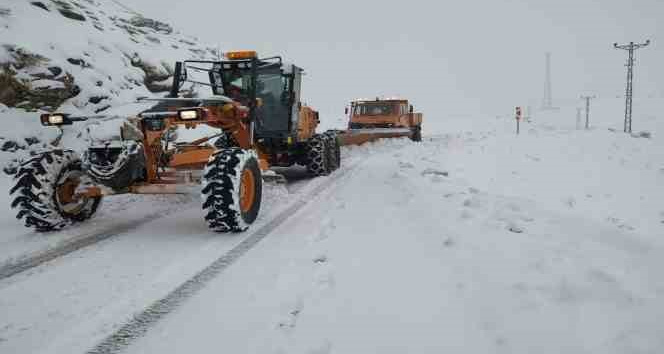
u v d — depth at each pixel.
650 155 11.75
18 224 4.34
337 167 8.79
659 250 2.67
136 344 2.11
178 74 5.92
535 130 19.92
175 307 2.48
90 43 10.57
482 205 4.22
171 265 3.13
